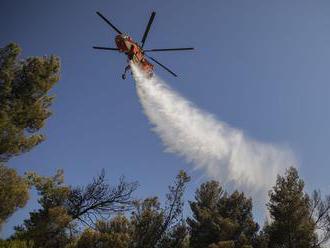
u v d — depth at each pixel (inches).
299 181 1143.6
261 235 1144.8
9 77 778.8
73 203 910.4
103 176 926.4
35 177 886.4
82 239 825.5
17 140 762.2
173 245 1000.2
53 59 836.6
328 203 1147.9
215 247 1011.3
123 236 861.2
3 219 721.6
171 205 1030.4
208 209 1291.8
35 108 802.2
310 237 1053.2
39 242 834.2
